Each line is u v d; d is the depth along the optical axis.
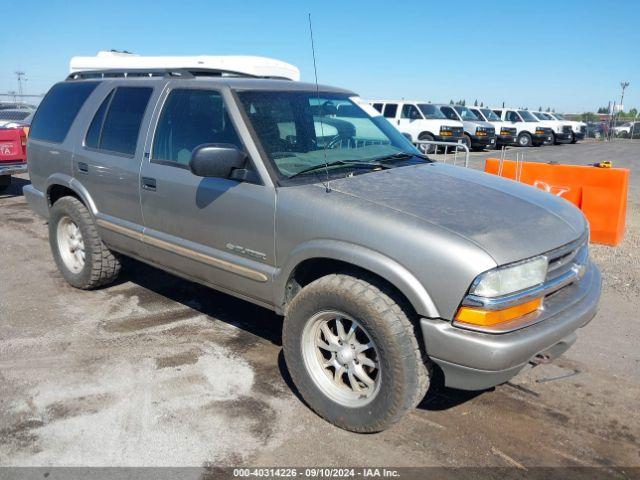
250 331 4.49
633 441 3.21
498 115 30.59
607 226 7.28
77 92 5.19
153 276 5.69
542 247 2.94
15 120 15.25
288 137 3.71
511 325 2.79
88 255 4.98
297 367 3.33
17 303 4.98
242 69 8.95
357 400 3.15
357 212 3.04
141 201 4.27
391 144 4.31
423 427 3.29
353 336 3.13
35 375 3.74
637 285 5.72
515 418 3.40
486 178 3.88
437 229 2.84
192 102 3.99
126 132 4.48
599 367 4.04
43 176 5.41
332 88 4.51
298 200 3.27
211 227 3.76
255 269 3.54
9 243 6.96
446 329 2.76
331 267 3.30
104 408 3.39
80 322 4.59
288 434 3.19
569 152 25.77
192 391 3.60
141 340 4.29
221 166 3.38
